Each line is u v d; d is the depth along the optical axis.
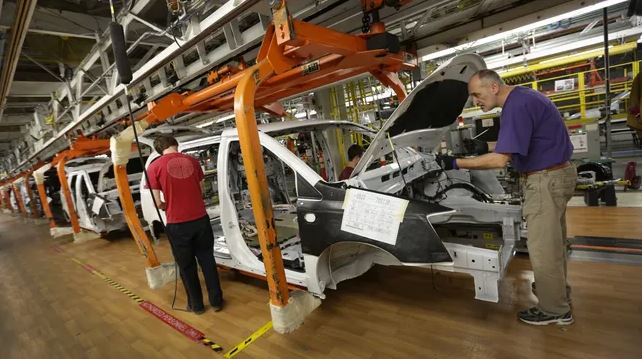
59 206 10.20
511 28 3.20
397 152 3.33
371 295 2.97
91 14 4.52
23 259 6.41
